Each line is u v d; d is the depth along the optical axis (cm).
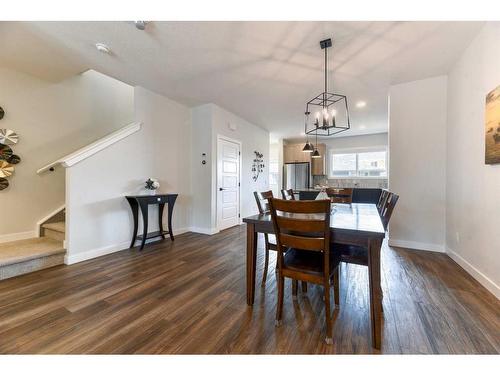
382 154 694
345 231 153
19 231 328
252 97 405
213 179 446
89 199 302
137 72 314
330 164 761
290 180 763
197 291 214
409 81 336
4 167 313
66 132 375
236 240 396
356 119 536
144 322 166
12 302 192
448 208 310
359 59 274
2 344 143
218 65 292
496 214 200
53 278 240
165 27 221
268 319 170
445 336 150
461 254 270
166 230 414
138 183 365
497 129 195
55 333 153
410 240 343
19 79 325
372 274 145
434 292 209
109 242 325
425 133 330
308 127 608
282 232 177
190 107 461
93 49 262
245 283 232
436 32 224
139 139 367
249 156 573
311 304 192
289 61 280
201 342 146
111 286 223
